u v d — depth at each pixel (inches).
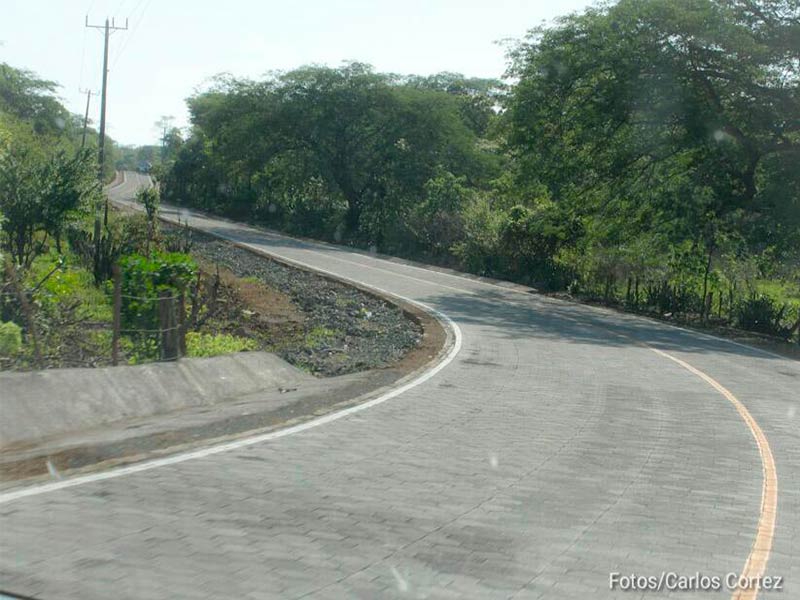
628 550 248.4
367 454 355.3
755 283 1408.7
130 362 556.7
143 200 1691.7
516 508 286.5
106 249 1074.7
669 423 466.0
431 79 3184.1
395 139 2347.4
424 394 519.2
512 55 1337.4
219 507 268.8
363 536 247.8
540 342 842.2
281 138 2410.2
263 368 564.4
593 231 1395.2
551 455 371.9
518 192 1473.9
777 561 245.0
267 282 1278.3
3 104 2672.2
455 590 209.5
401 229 2089.1
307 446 365.1
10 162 1033.5
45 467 315.0
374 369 623.2
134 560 217.3
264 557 225.1
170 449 348.5
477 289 1408.7
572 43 1242.6
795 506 308.3
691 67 1197.7
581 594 211.6
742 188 1206.9
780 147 1185.4
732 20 1151.0
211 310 741.3
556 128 1299.2
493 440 397.1
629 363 731.4
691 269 1336.1
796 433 457.1
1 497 270.8
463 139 2332.7
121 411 422.9
